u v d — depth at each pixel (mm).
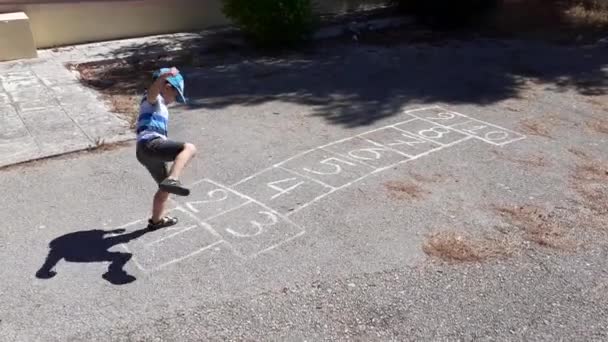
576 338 3967
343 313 4195
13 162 6531
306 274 4621
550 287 4496
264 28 11453
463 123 7836
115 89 9359
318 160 6652
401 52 11586
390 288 4465
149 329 4023
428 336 3979
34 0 11555
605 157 6836
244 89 9312
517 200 5816
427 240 5102
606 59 11094
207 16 13555
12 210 5590
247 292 4410
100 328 4035
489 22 14109
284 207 5621
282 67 10562
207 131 7531
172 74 4957
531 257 4875
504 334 4000
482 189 6020
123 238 5117
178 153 4840
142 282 4527
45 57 11133
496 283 4535
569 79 9898
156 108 5035
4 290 4430
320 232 5211
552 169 6504
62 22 11961
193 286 4477
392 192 5926
